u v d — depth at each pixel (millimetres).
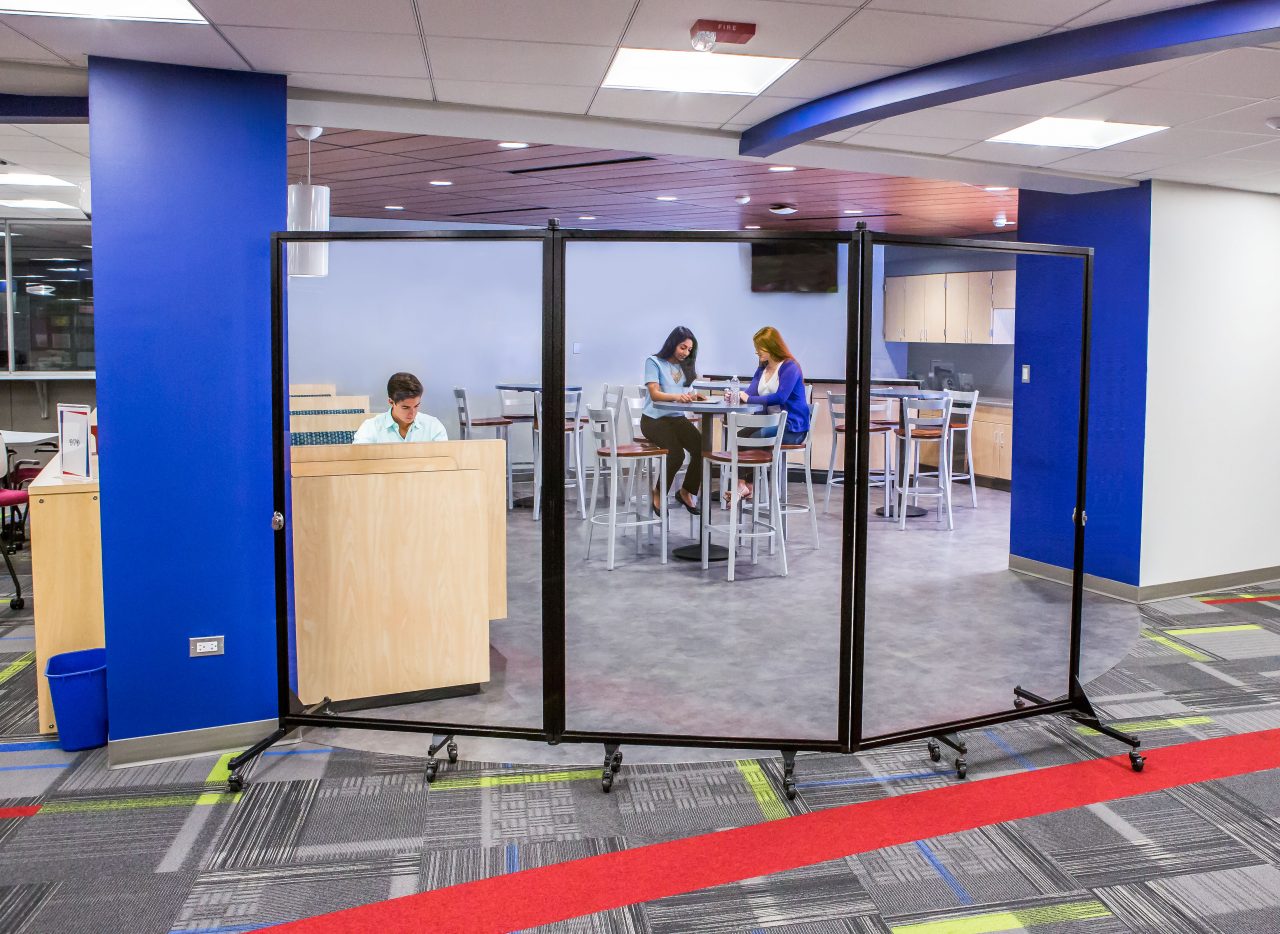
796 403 5000
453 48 2639
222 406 2719
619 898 2064
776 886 2119
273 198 2738
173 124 2625
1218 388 4641
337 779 2646
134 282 2607
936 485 8305
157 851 2254
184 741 2775
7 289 7141
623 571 5125
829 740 2771
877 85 3023
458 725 2697
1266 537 4910
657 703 3236
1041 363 4918
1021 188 4602
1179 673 3566
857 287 2486
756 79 3072
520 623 4207
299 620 2986
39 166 4734
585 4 2311
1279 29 2230
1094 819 2436
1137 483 4484
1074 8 2338
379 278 8000
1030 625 4172
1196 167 4051
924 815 2453
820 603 4500
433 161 4777
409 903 2039
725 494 5371
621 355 8711
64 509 2916
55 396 7305
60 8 2234
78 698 2789
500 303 8344
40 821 2396
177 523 2707
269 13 2271
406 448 3104
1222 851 2279
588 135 3684
